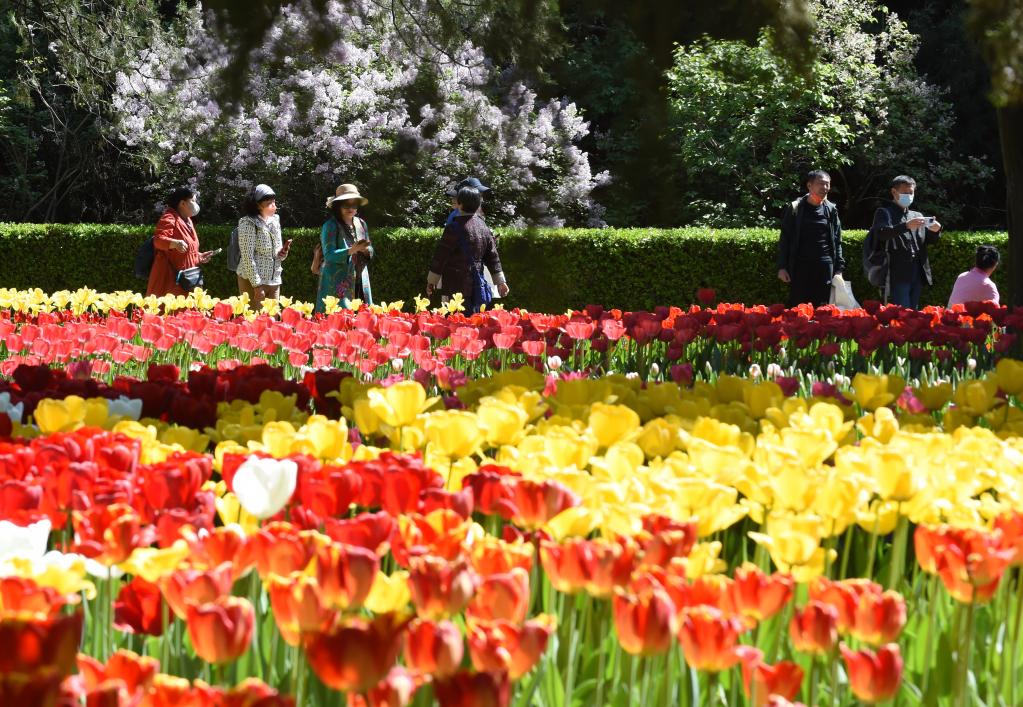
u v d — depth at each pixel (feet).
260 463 10.53
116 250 91.91
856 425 18.76
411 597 8.99
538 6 28.14
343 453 14.06
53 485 11.35
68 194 124.47
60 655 6.67
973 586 9.55
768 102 104.53
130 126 95.61
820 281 62.49
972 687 9.81
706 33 25.73
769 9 25.64
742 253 83.15
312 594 7.87
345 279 52.08
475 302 52.49
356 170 92.79
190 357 34.83
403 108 94.73
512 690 9.00
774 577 8.83
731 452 12.85
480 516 13.88
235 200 102.22
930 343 39.11
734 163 106.93
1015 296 46.83
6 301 46.39
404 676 7.01
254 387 20.08
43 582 8.75
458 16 29.40
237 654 7.53
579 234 82.58
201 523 10.20
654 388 18.78
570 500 10.56
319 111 93.15
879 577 12.79
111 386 22.50
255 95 29.99
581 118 75.36
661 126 26.02
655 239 83.05
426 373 24.71
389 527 9.31
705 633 7.91
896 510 11.73
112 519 9.67
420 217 87.25
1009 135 46.34
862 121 108.47
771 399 18.42
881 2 124.67
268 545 9.09
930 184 116.06
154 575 9.17
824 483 11.35
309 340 31.17
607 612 10.14
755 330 33.60
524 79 29.43
